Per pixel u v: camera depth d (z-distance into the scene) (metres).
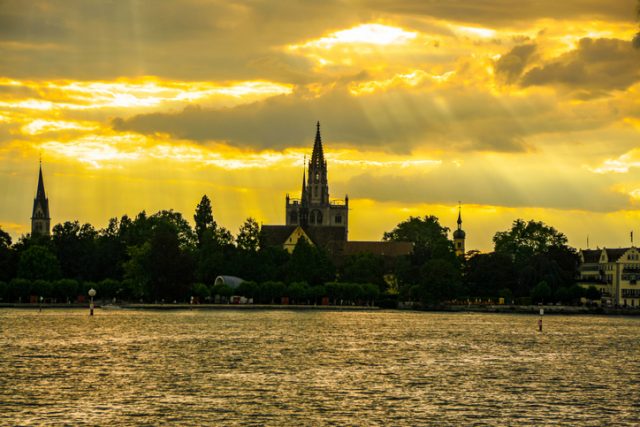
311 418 98.25
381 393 113.06
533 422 97.88
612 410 104.62
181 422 95.81
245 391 113.25
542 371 136.75
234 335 190.25
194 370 131.25
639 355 165.00
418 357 153.12
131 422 95.56
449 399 109.50
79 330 195.75
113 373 126.69
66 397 107.62
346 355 154.12
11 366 132.62
